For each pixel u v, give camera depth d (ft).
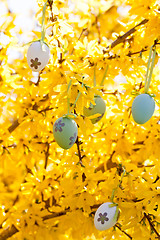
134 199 4.60
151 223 4.55
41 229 5.29
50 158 5.16
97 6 6.33
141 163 5.49
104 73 4.75
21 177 6.16
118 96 5.22
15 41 4.93
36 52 4.09
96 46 4.76
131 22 4.87
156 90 5.05
